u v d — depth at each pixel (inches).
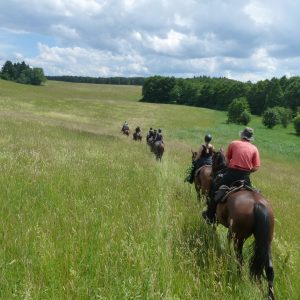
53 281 197.8
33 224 264.8
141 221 292.4
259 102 5383.9
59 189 369.1
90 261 219.9
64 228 262.8
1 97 3129.9
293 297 217.5
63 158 530.0
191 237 287.3
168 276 213.6
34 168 441.7
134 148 1003.3
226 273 229.1
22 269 208.5
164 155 943.0
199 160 434.3
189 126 2866.6
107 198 354.6
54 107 2982.3
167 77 6008.9
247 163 280.4
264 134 2972.4
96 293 189.9
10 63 7829.7
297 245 303.1
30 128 1047.0
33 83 7194.9
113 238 254.5
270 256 226.5
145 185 448.5
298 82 5374.0
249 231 238.5
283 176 1023.0
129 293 192.9
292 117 4397.1
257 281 222.5
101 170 502.0
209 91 5851.4
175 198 422.0
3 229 246.7
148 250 237.0
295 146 2294.5
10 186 354.0
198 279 214.5
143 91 6038.4
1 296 181.8
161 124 2773.1
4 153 524.7
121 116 3002.0
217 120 3764.8
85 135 1146.0
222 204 272.4
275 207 470.9
